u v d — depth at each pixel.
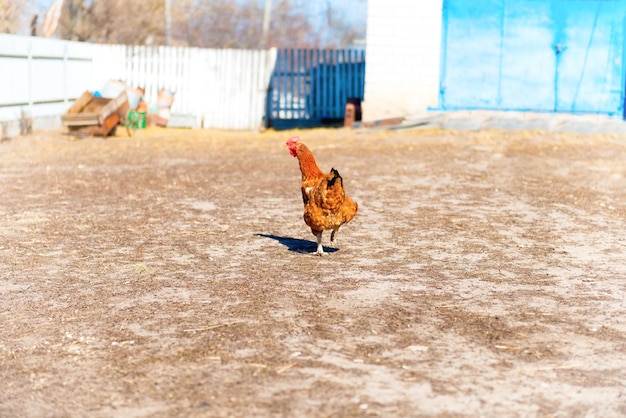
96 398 4.74
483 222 10.37
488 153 17.42
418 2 21.56
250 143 20.39
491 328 6.00
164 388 4.86
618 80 21.56
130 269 7.89
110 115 22.02
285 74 25.70
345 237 9.44
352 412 4.47
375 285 7.25
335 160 16.48
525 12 21.56
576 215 10.91
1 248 8.83
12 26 31.12
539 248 8.88
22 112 21.22
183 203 11.73
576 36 21.55
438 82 21.95
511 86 21.91
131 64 25.97
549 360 5.33
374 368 5.15
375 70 21.89
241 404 4.60
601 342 5.70
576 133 20.36
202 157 17.47
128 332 5.95
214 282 7.37
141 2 36.81
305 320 6.16
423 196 12.37
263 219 10.56
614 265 8.09
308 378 4.98
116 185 13.47
